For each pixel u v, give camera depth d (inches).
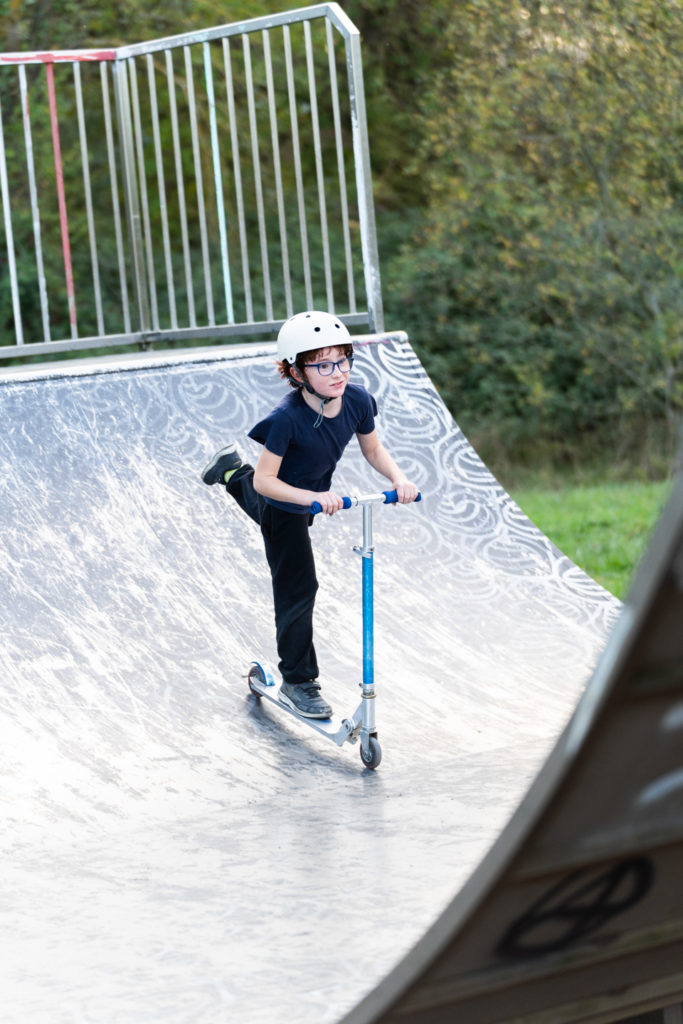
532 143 557.3
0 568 189.2
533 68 544.4
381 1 590.6
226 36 255.9
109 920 116.6
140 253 286.5
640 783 51.5
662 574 44.3
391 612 200.7
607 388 589.0
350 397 163.0
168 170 576.4
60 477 207.5
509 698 176.2
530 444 599.8
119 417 221.3
